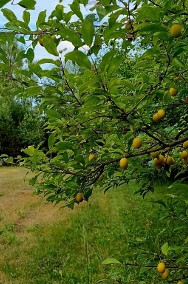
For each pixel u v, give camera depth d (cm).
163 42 172
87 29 141
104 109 198
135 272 319
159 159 241
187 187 167
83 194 245
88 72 153
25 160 247
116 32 152
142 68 245
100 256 581
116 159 231
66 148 209
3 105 2966
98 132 213
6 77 200
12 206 1131
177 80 228
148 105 225
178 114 280
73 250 672
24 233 816
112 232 741
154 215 824
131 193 1229
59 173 242
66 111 199
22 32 169
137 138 208
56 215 975
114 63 152
